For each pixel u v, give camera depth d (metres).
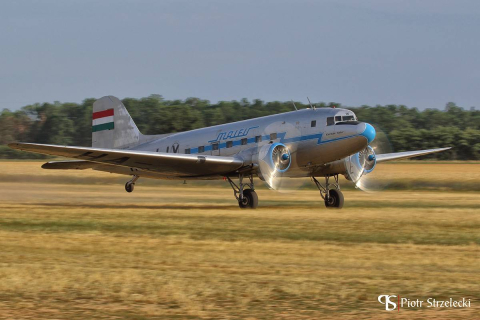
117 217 54.88
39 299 26.48
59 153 61.06
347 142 60.81
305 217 54.59
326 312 24.62
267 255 36.00
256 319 23.78
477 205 67.44
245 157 64.12
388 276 30.41
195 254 36.31
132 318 23.92
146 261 34.19
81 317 24.03
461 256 35.69
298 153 63.69
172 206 68.38
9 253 36.75
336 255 35.97
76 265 33.03
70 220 52.50
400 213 57.84
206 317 24.02
